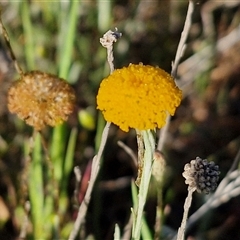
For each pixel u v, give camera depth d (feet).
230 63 1.49
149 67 0.82
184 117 1.43
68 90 0.96
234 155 1.32
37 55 1.32
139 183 0.85
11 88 0.96
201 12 1.54
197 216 1.04
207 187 0.82
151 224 1.15
